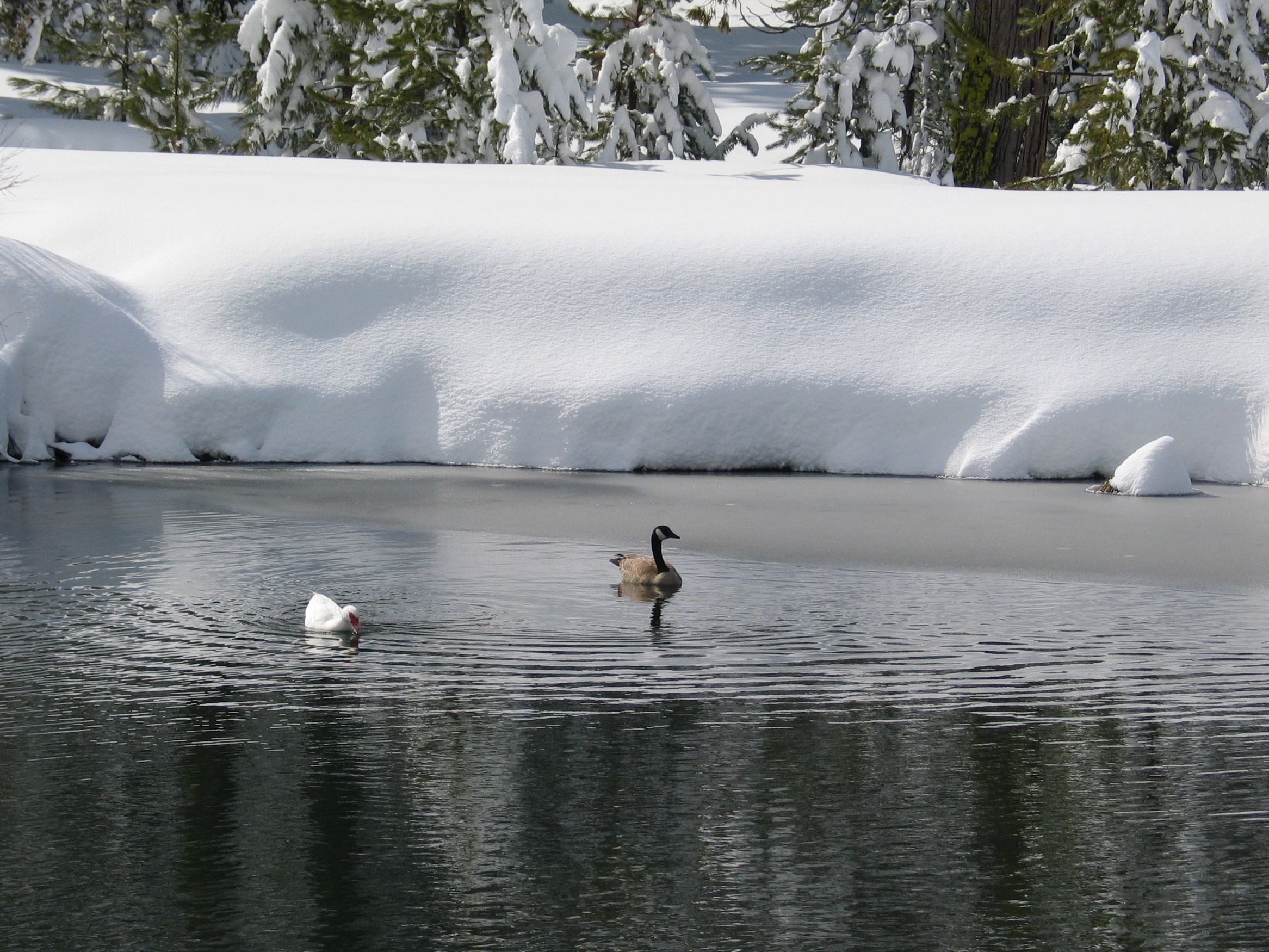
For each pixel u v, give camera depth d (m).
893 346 24.88
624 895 7.04
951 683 10.83
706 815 8.07
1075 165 37.88
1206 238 26.38
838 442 24.00
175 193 29.34
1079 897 7.03
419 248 26.58
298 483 21.72
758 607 13.45
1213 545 17.16
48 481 21.70
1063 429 23.52
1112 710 10.13
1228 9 33.72
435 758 8.99
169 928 6.65
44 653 11.48
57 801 8.20
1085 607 13.58
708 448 23.81
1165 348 24.50
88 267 27.05
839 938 6.59
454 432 24.45
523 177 32.59
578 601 13.63
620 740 9.37
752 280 25.80
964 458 23.50
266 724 9.65
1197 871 7.35
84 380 24.69
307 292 26.00
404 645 11.86
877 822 7.99
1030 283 25.69
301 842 7.64
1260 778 8.70
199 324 25.67
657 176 34.06
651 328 25.14
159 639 11.97
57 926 6.66
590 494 20.86
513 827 7.88
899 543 17.11
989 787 8.53
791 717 9.91
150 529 17.44
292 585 14.20
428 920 6.76
